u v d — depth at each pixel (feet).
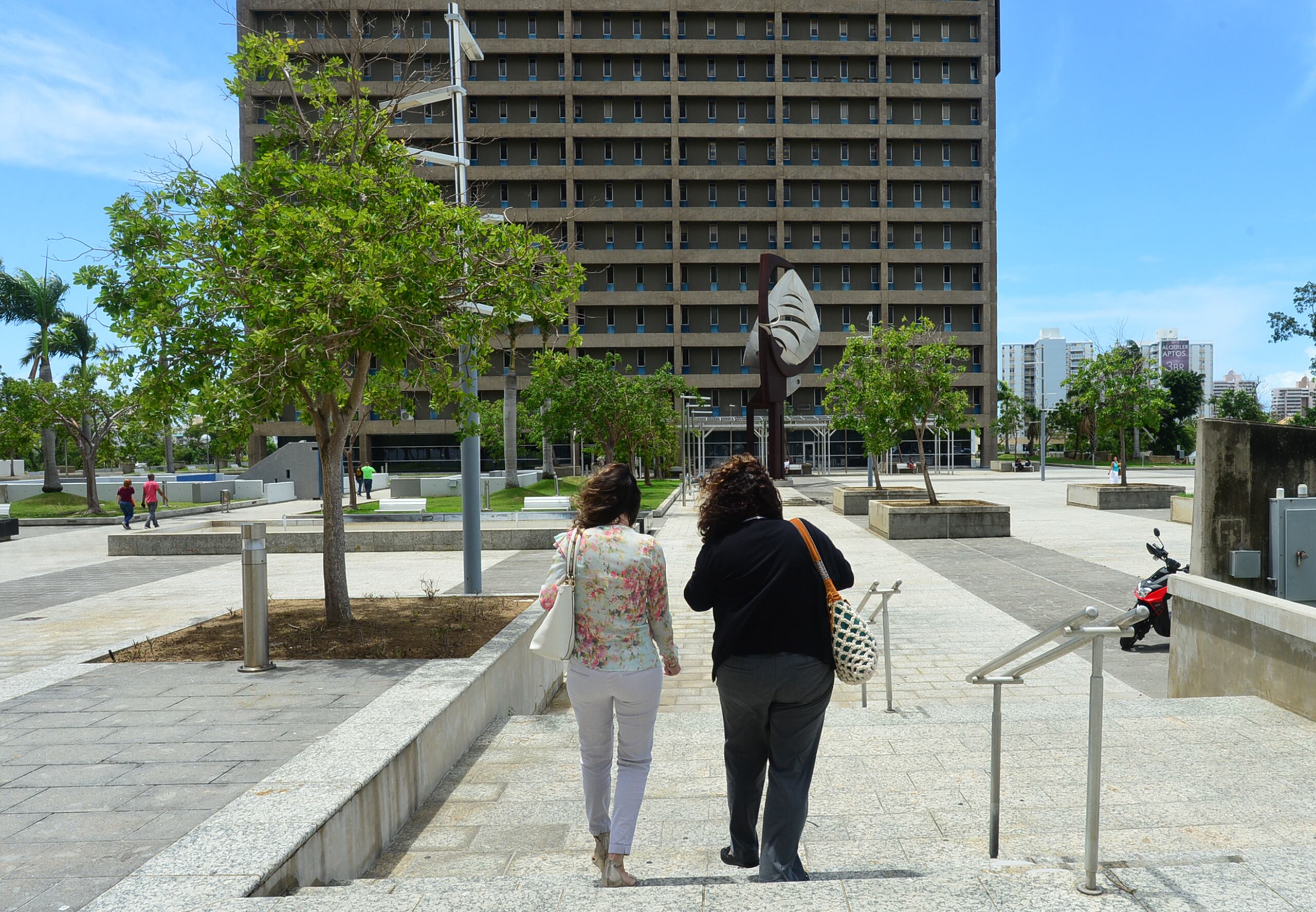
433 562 51.88
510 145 202.08
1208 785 13.12
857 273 206.59
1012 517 71.20
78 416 92.02
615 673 9.91
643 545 10.18
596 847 10.36
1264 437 21.59
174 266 22.98
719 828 12.41
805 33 204.85
